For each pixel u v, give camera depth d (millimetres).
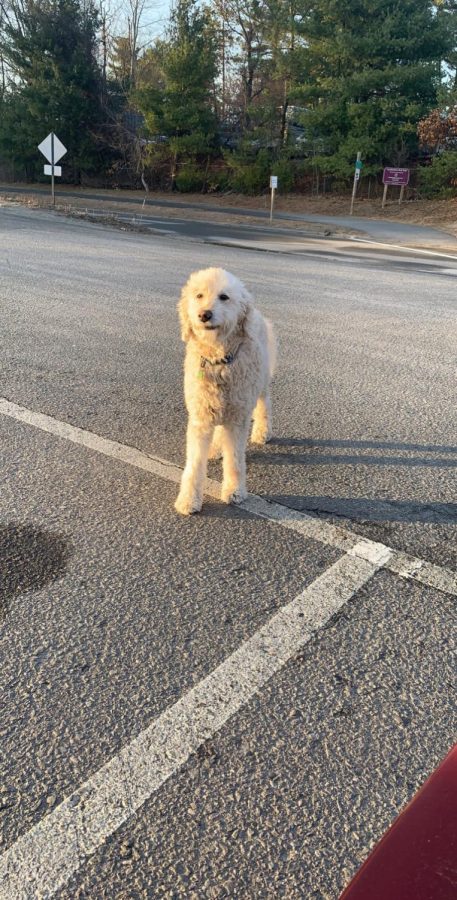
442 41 18812
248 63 22891
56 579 1599
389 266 8523
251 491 2121
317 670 1325
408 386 3232
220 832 988
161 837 978
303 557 1735
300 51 20047
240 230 13555
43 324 4129
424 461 2381
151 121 22516
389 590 1602
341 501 2064
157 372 3268
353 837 986
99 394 2910
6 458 2240
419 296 5941
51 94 23516
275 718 1201
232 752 1128
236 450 1999
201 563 1691
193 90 22250
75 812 1012
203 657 1352
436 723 1204
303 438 2574
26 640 1385
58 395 2865
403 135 19234
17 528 1818
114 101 25047
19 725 1171
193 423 1938
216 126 23406
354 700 1252
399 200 18750
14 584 1573
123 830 987
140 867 934
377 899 591
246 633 1429
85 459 2266
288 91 20672
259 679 1296
